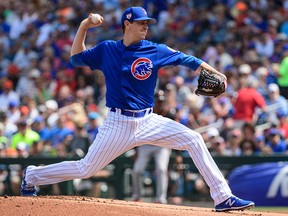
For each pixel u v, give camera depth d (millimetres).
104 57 24641
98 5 76500
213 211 25031
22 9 82688
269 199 40188
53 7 81000
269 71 55094
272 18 64188
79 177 25297
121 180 46531
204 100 52812
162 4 72438
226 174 44188
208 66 24922
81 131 48938
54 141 52531
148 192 45969
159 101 40594
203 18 67375
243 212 25203
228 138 47000
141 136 24516
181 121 47875
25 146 50625
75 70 66188
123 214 22969
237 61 58469
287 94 53312
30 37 78375
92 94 60812
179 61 24594
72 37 75250
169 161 45781
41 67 71625
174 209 24766
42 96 66000
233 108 49562
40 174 25750
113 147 24500
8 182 48562
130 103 24188
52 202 24094
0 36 80562
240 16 64375
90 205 23719
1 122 58312
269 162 43562
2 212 23172
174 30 68500
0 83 72312
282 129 47375
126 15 24234
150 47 24359
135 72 24125
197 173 45531
